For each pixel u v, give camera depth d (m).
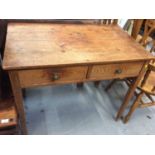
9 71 0.91
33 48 1.06
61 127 1.53
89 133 1.51
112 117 1.68
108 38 1.32
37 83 1.02
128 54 1.15
